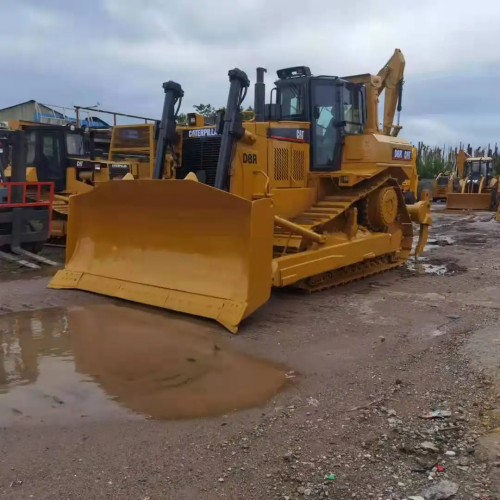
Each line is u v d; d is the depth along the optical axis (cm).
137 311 635
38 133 1240
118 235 719
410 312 667
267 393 424
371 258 892
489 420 362
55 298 692
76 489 293
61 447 338
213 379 451
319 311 672
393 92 1178
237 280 597
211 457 326
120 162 1205
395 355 508
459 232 1612
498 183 2445
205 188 604
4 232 984
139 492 291
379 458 321
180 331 570
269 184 747
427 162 4466
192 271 636
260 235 593
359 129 923
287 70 889
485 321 617
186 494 288
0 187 999
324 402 406
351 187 882
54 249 1179
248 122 805
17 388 426
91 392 421
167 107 765
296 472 308
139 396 415
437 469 307
